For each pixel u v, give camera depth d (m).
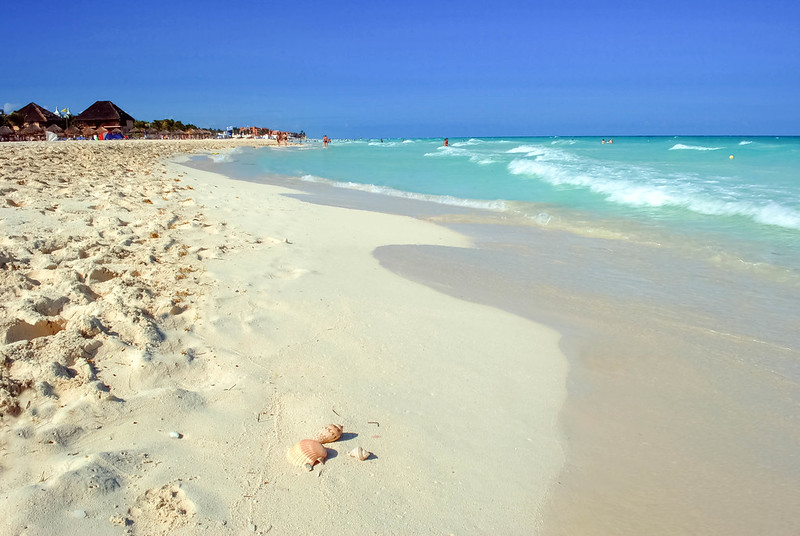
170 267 5.51
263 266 5.98
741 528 2.49
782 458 3.00
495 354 4.20
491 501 2.60
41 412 2.97
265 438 2.95
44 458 2.63
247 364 3.75
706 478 2.83
